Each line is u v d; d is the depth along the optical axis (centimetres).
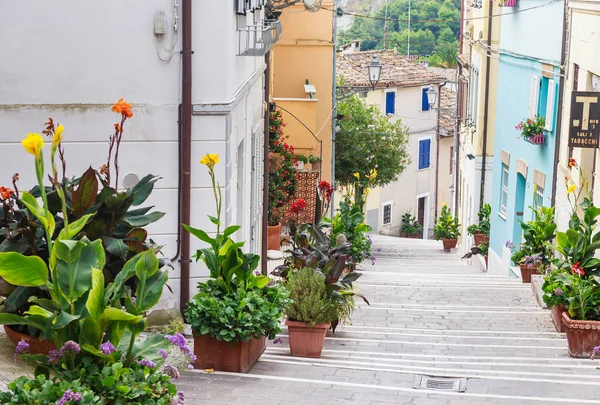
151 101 1038
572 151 1647
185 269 1059
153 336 653
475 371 965
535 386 887
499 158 2414
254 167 1476
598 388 878
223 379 856
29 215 788
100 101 1033
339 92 3158
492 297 1586
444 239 3178
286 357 1013
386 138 3141
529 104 1994
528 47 2089
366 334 1208
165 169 1048
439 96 4147
